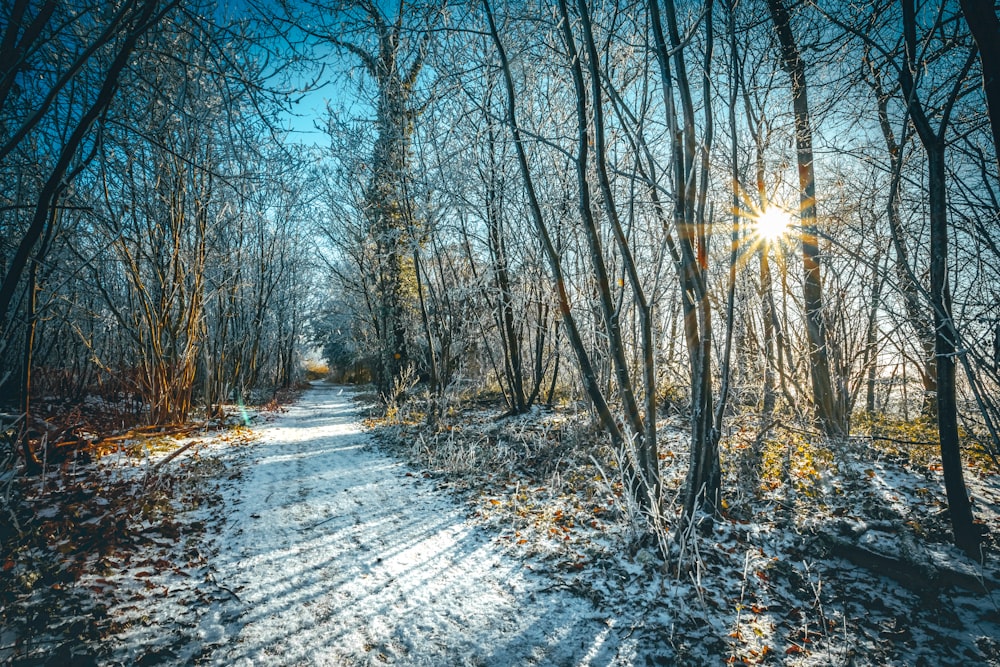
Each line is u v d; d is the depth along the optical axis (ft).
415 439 33.19
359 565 13.58
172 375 37.04
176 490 19.66
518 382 40.52
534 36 20.07
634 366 26.43
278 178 16.26
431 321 48.14
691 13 18.17
